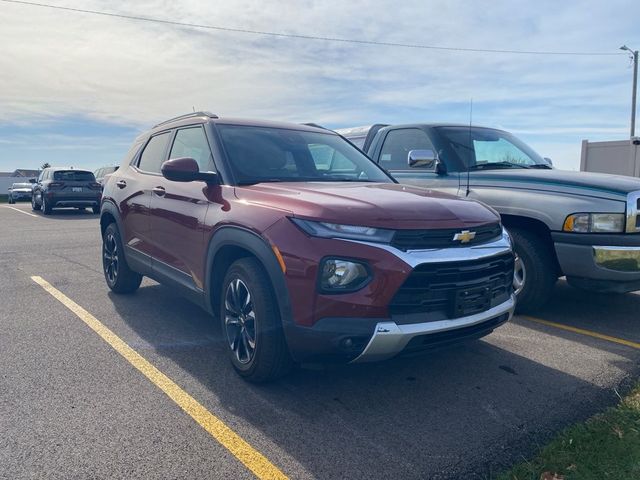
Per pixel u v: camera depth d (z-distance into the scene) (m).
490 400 3.47
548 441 2.95
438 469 2.70
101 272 7.57
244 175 4.12
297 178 4.31
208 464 2.72
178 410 3.29
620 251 4.59
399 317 3.08
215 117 4.70
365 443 2.94
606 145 16.80
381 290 3.02
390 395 3.54
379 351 3.04
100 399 3.43
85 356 4.18
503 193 5.25
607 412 3.23
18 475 2.61
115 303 5.77
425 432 3.06
